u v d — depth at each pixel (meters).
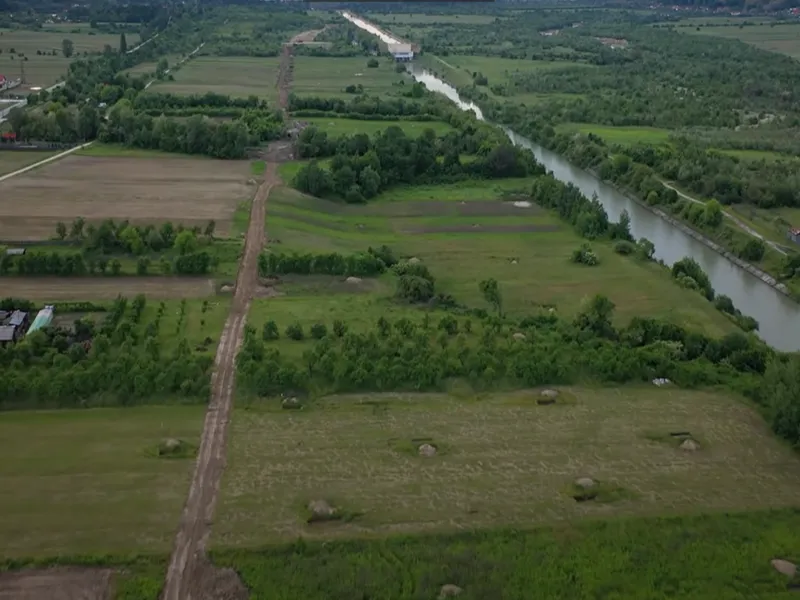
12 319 101.31
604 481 77.50
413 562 66.06
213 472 76.75
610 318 111.81
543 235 146.38
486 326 105.00
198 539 68.06
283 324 105.56
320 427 84.62
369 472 77.75
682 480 78.19
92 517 70.06
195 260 120.19
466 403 90.06
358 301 115.00
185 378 89.38
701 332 107.38
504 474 78.12
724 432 86.31
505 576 64.94
